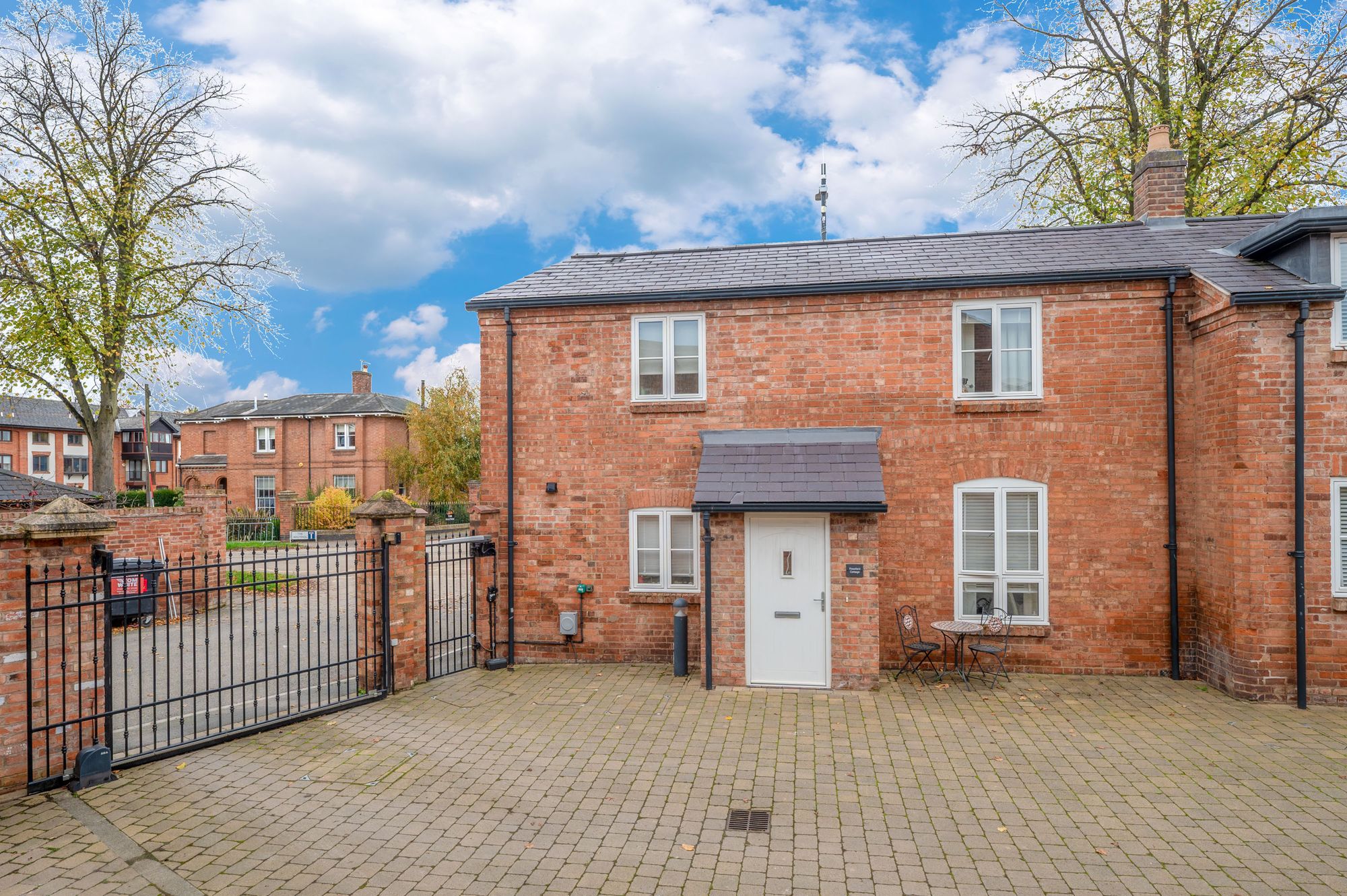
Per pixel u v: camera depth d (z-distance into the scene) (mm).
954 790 6090
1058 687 8898
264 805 5863
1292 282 8406
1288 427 8102
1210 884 4664
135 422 58938
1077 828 5426
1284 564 8117
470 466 36844
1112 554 9344
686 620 9773
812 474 9133
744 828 5469
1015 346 9656
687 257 11789
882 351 9867
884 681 9172
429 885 4723
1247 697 8227
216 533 16250
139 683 6691
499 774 6488
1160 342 9297
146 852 5117
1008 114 19109
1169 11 17016
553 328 10594
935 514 9695
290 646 11680
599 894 4613
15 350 16781
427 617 9562
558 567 10477
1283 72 16391
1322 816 5559
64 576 6098
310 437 38625
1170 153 11266
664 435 10328
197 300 18719
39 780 6004
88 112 17859
